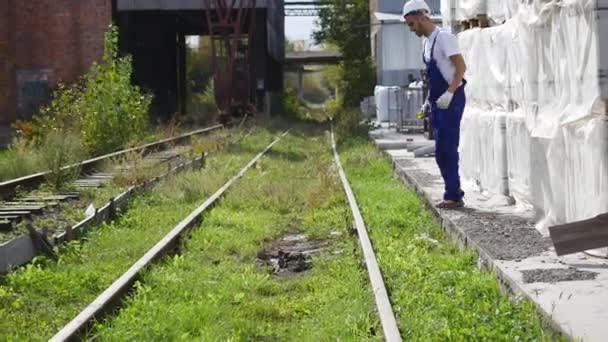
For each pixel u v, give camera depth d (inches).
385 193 611.8
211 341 271.6
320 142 1358.3
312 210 582.6
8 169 778.2
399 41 1738.4
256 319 306.5
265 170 859.4
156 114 1935.3
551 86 352.5
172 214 550.3
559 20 337.4
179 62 2409.0
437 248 404.8
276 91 2598.4
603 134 299.3
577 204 326.6
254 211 583.8
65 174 668.7
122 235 472.4
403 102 1157.7
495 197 475.8
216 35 1932.8
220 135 1214.9
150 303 312.7
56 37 1727.4
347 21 2955.2
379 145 960.3
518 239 362.6
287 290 356.8
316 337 276.2
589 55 305.7
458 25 585.0
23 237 400.5
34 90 1728.6
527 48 381.7
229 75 1825.8
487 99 491.2
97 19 1726.1
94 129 978.7
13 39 1731.1
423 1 441.4
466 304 287.9
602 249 318.3
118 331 277.1
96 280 360.5
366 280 340.2
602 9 298.7
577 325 239.0
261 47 2032.5
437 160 458.6
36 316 309.6
